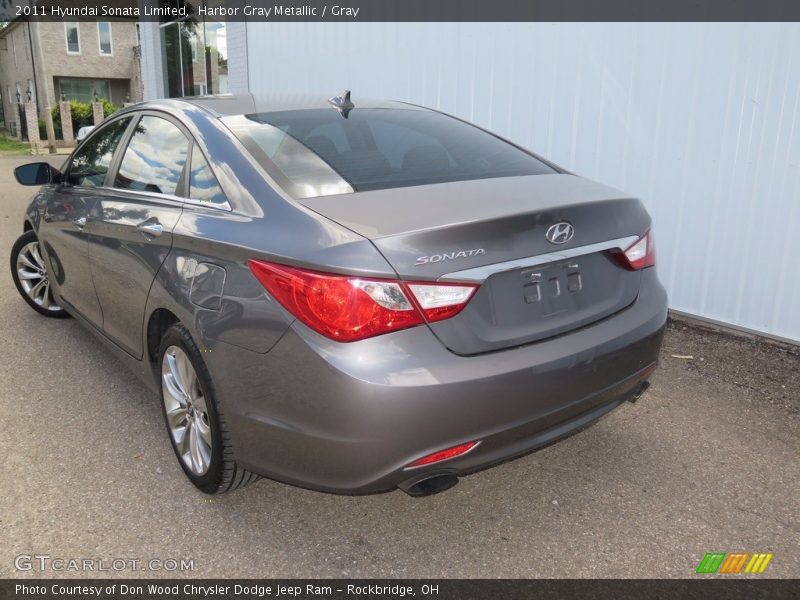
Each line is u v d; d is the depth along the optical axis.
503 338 2.24
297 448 2.23
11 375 3.97
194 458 2.78
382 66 6.84
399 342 2.09
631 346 2.53
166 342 2.84
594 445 3.23
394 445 2.10
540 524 2.65
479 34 5.79
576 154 5.27
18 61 37.03
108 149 3.75
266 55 8.56
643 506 2.76
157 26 12.71
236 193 2.57
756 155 4.34
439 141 3.04
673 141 4.71
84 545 2.50
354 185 2.52
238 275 2.37
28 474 2.95
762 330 4.53
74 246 3.79
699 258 4.75
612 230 2.54
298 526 2.63
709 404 3.64
